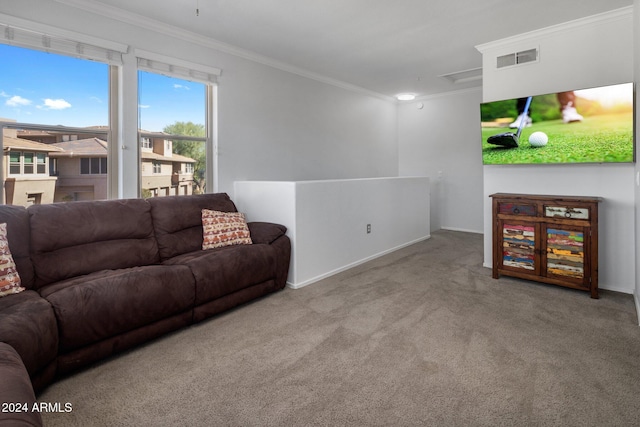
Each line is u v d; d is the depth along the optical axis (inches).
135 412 66.7
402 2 120.2
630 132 117.7
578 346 89.0
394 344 91.5
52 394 72.3
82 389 74.0
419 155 270.8
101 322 81.5
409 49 164.9
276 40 153.3
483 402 68.1
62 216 101.1
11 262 85.3
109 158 128.3
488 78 157.8
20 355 63.7
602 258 132.2
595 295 120.8
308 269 142.8
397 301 121.6
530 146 140.3
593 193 132.2
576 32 133.7
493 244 143.6
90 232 104.0
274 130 181.3
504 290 131.3
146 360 85.4
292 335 97.4
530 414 64.6
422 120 267.6
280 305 119.3
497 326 101.0
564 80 137.3
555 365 80.5
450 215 258.5
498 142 148.2
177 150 147.9
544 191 143.4
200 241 127.0
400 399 69.5
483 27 140.2
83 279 90.6
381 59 179.0
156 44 135.5
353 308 116.0
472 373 77.9
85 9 117.0
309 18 132.0
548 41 140.6
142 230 115.3
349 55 173.0
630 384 72.9
